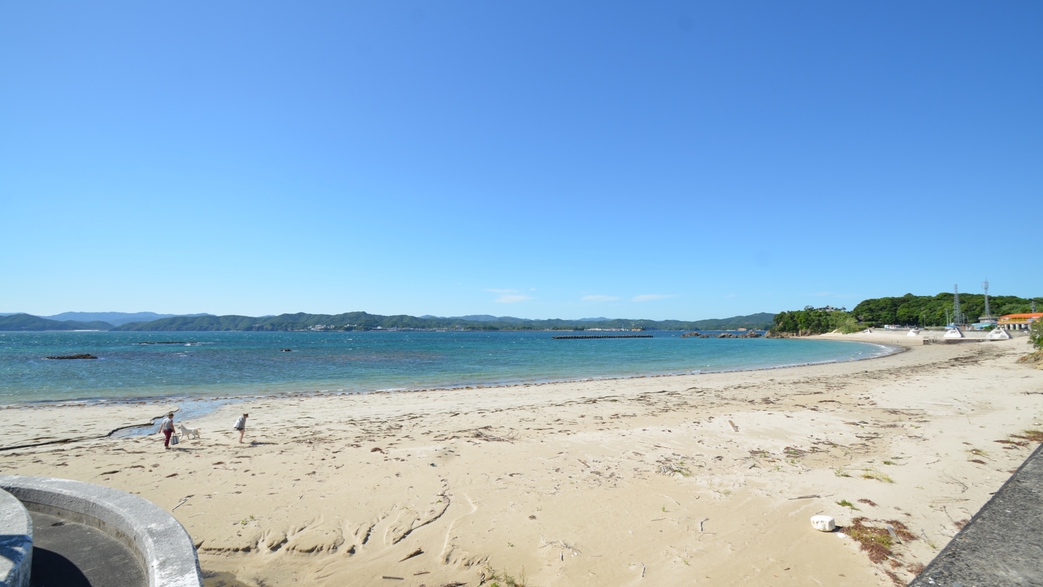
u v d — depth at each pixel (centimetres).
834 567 498
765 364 4031
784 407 1538
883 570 484
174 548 352
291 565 527
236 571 513
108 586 343
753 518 625
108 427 1430
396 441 1115
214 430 1345
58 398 2142
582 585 484
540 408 1648
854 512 628
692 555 536
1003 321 9019
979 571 406
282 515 649
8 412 1719
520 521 628
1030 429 1068
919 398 1647
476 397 2062
